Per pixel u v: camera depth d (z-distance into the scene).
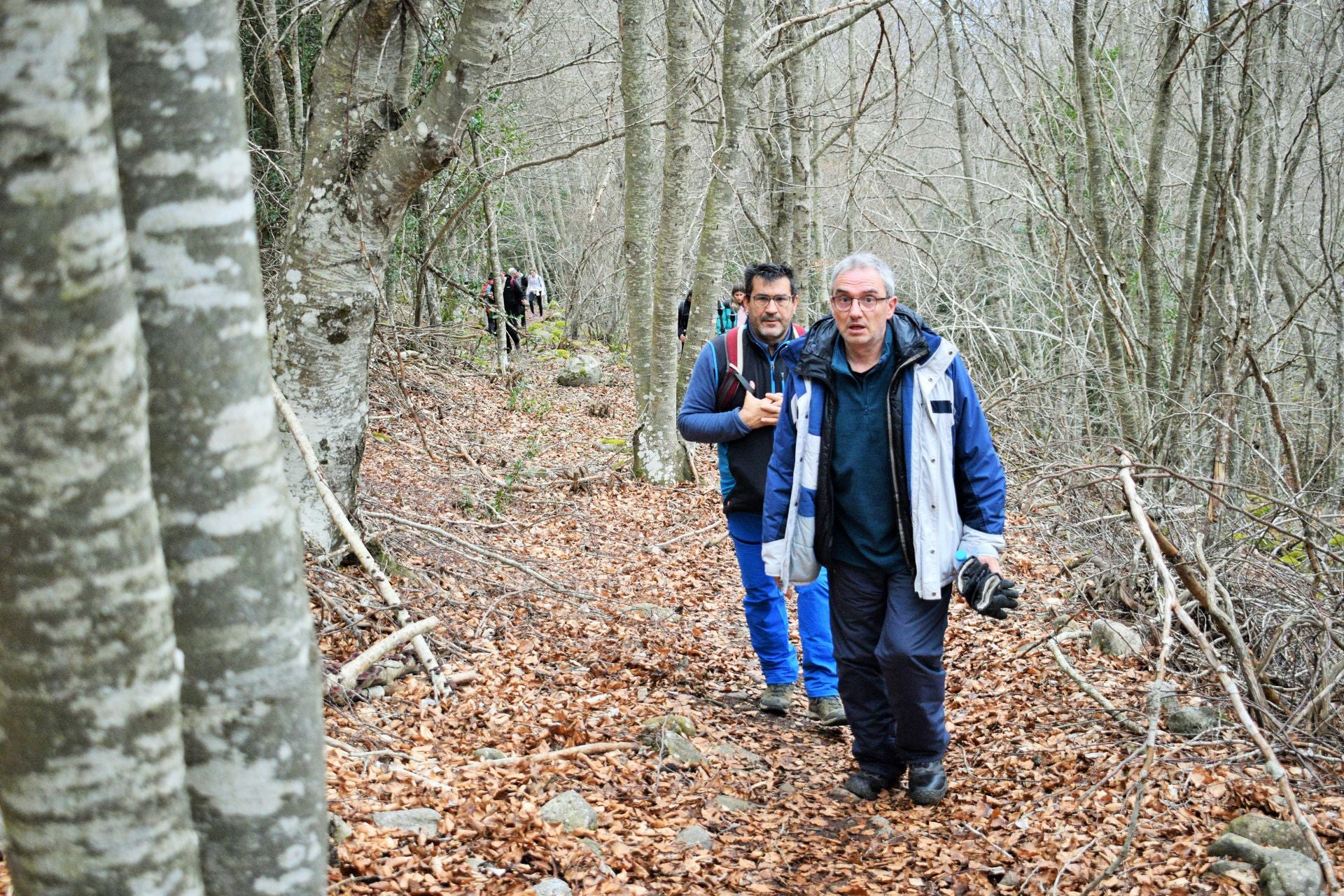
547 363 22.28
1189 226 10.10
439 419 12.64
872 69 10.78
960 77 14.48
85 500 1.37
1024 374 11.38
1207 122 9.72
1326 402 9.55
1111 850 3.50
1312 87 9.57
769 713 5.40
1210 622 5.61
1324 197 9.04
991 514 4.06
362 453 5.96
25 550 1.35
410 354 15.41
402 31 5.44
